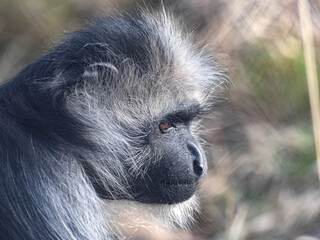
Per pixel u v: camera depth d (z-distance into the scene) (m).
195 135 11.66
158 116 10.09
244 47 14.72
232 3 14.64
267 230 13.73
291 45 14.88
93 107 9.53
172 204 10.30
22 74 9.55
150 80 10.04
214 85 11.55
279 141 14.57
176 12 14.31
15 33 15.50
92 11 14.23
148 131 10.05
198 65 10.85
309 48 11.87
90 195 9.34
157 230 12.18
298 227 13.71
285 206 13.97
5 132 9.11
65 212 9.04
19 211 8.95
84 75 9.51
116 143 9.82
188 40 11.05
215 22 14.48
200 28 14.42
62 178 9.10
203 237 13.77
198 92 10.70
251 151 14.59
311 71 11.86
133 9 12.33
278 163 14.44
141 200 10.28
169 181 10.12
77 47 9.67
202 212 13.96
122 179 9.98
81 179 9.26
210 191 14.23
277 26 14.77
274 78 14.88
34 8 15.44
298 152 14.41
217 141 14.65
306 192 14.09
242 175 14.44
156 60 10.08
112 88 9.81
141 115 10.02
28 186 8.95
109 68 9.75
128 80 9.91
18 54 15.34
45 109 9.22
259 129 14.72
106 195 9.98
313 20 14.23
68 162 9.20
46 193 8.95
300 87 14.80
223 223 13.94
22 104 9.22
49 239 8.91
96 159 9.54
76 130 9.30
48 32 15.18
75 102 9.40
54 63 9.49
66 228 9.01
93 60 9.66
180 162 10.09
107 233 10.12
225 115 14.71
